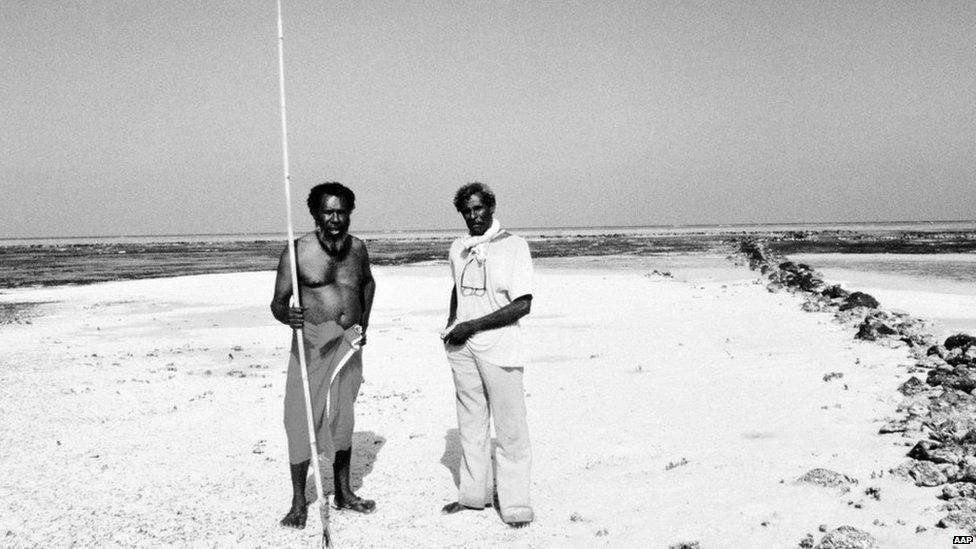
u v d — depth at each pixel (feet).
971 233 313.32
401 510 17.16
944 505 15.55
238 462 21.18
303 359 15.24
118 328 55.16
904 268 105.40
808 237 272.92
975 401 23.73
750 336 42.29
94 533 16.06
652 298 66.80
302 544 15.33
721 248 200.03
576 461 20.62
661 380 31.22
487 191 16.26
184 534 15.93
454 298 16.96
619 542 14.76
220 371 36.65
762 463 19.19
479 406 16.69
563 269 117.80
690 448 21.21
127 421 26.25
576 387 30.68
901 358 32.89
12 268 161.79
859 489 16.83
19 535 16.01
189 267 155.22
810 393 27.14
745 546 14.15
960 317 50.96
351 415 16.72
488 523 16.19
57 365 38.65
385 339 46.75
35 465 20.99
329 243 16.01
